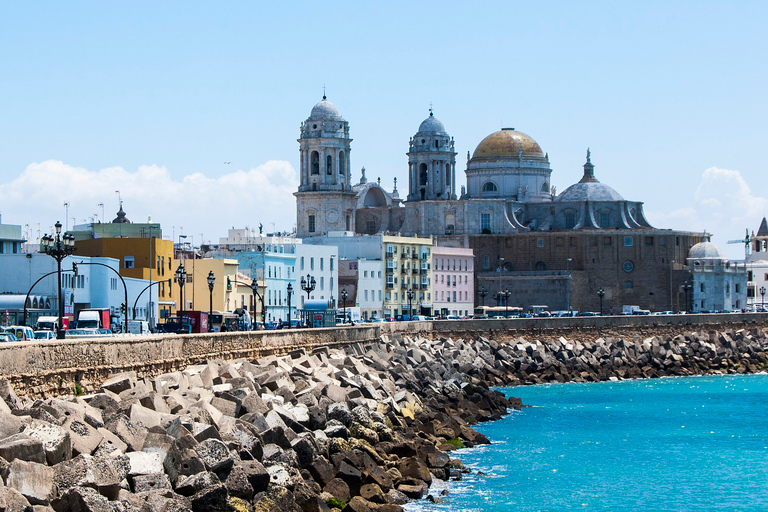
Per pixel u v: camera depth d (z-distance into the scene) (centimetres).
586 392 13825
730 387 14688
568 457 8269
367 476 6106
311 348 11138
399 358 12481
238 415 6191
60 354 5781
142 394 5688
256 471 4912
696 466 8012
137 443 4800
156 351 7294
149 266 15300
